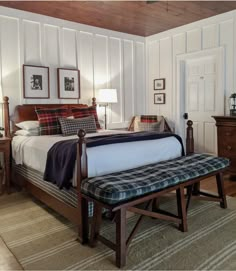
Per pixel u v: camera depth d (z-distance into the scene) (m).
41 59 4.37
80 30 4.79
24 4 3.87
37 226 2.54
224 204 2.89
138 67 5.72
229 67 4.43
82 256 2.01
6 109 3.87
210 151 4.87
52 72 4.50
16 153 3.56
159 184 2.14
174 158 3.04
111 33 5.21
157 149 2.95
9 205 3.11
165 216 2.27
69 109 4.23
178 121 5.27
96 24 4.83
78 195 2.22
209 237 2.25
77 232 2.40
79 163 2.19
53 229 2.47
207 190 3.50
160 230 2.40
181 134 5.29
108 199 1.87
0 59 3.97
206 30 4.66
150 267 1.85
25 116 4.07
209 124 4.86
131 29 5.18
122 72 5.46
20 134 3.83
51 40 4.46
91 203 2.31
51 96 4.51
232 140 3.94
